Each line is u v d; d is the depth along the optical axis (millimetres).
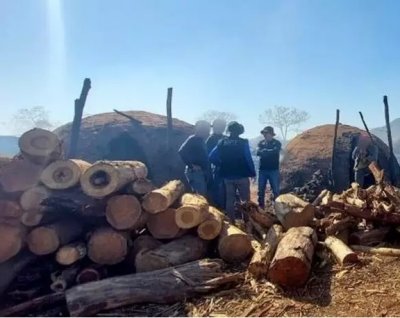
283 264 4473
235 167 7734
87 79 9156
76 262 4789
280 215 5863
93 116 13133
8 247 4473
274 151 8828
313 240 5105
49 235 4605
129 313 4117
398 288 4402
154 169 11539
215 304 4211
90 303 4090
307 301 4254
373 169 7309
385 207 5758
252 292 4414
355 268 4863
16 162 4719
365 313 3973
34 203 4582
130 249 5070
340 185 12875
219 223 5180
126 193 5066
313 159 13820
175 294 4281
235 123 7840
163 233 5113
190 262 4762
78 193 4723
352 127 15617
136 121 12609
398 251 5203
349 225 5848
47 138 4742
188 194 5840
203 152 7633
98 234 4820
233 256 5105
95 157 11383
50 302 4289
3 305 4387
